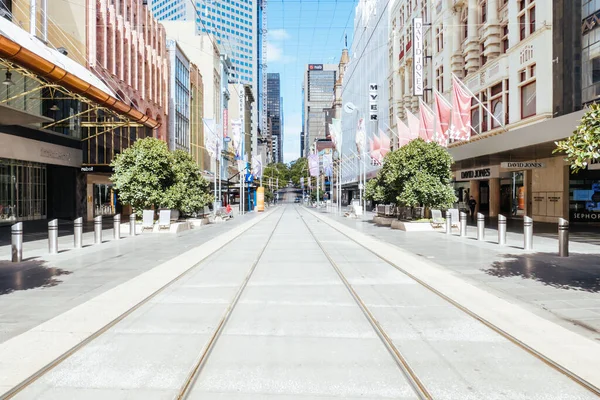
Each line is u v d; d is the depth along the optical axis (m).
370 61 63.25
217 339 5.78
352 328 6.24
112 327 6.33
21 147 26.28
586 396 4.17
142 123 27.80
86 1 30.88
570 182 26.28
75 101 32.31
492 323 6.40
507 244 16.27
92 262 12.48
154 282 9.48
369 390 4.28
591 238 17.64
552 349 5.33
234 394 4.20
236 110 101.44
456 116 25.20
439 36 38.00
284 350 5.36
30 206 30.67
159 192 23.05
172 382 4.45
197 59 71.88
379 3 59.00
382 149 37.81
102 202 39.75
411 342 5.65
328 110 147.00
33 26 25.38
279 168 176.62
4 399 4.10
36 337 5.82
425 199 22.84
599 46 20.56
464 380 4.51
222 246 16.58
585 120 8.12
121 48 36.25
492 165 30.88
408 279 9.84
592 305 7.42
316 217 41.84
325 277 10.14
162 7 145.50
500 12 28.88
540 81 23.70
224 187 64.81
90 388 4.33
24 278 10.04
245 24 163.75
